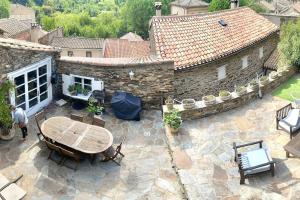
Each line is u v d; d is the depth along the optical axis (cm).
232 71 2380
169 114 1562
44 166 1361
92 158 1375
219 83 2273
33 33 5322
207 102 1677
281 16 3588
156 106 1803
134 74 1742
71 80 1805
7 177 1295
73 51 5628
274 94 1892
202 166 1349
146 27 9044
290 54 2191
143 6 8888
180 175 1301
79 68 1775
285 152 1410
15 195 1073
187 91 2089
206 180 1277
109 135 1373
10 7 9106
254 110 1733
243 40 2514
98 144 1324
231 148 1452
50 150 1423
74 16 11088
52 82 1791
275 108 1745
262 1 8638
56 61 1795
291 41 2200
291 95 1834
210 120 1656
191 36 2345
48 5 14250
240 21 2819
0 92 1484
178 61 2039
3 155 1415
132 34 7044
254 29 2770
